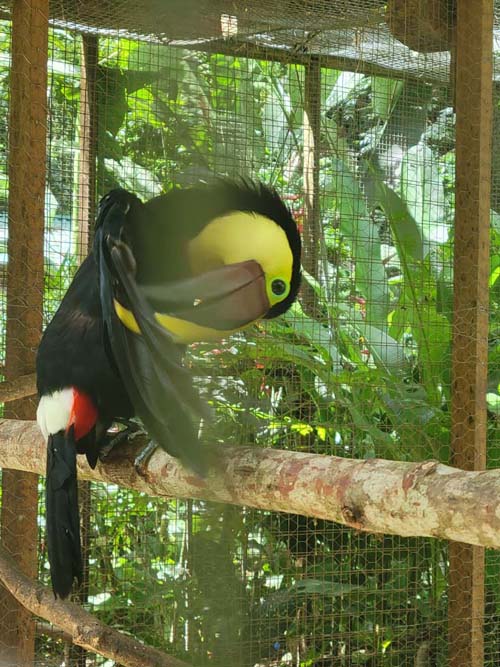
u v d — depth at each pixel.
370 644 4.59
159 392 2.05
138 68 4.49
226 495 2.24
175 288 2.39
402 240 4.96
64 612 2.62
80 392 2.47
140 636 4.48
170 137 4.36
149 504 4.59
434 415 4.67
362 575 4.71
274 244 2.47
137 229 2.44
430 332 4.83
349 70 5.13
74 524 2.40
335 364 4.77
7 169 4.22
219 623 4.45
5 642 3.84
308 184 5.02
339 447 4.76
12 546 3.78
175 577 4.60
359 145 5.71
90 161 4.50
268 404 4.59
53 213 4.63
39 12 3.79
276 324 4.62
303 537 4.69
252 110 4.76
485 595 4.73
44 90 3.81
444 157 5.62
